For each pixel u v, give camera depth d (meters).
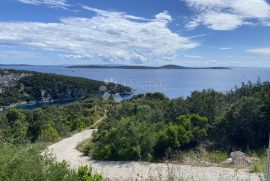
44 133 24.44
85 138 23.39
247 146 13.92
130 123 16.16
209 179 9.59
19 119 31.86
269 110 14.96
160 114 18.80
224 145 14.72
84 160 14.58
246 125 14.78
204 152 14.15
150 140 14.49
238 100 16.67
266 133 14.56
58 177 5.54
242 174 10.04
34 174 5.10
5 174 4.75
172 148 14.25
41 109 41.12
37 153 5.61
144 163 13.29
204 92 20.33
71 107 45.78
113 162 13.89
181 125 15.51
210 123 16.52
